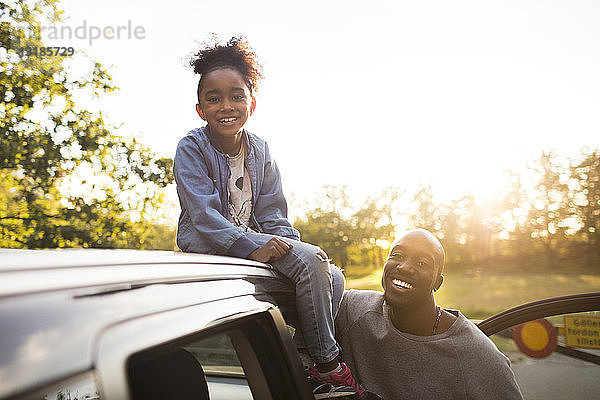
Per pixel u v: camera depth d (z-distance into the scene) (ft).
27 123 53.16
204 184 7.88
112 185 55.16
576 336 9.34
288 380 5.00
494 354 7.82
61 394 2.47
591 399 9.18
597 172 82.48
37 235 51.11
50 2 53.62
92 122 54.90
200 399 5.18
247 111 8.43
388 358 7.92
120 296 3.10
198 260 4.50
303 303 6.72
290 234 8.64
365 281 30.81
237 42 8.64
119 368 2.70
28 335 2.39
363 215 96.99
